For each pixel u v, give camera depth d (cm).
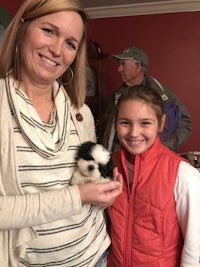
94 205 100
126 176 108
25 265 92
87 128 108
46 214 83
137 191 105
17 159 85
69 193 86
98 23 376
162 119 114
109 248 111
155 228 102
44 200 83
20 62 93
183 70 357
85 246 98
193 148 363
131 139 107
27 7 89
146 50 365
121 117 110
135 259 104
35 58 89
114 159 114
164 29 357
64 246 91
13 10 282
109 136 153
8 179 84
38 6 87
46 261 91
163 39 359
